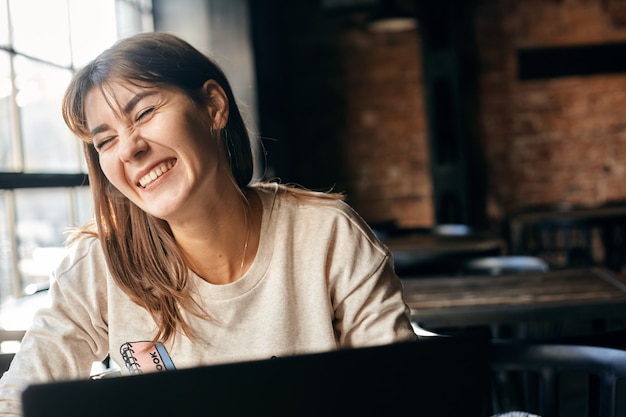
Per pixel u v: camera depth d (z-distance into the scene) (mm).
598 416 1489
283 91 6148
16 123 2463
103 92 1064
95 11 3199
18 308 2236
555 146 6242
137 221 1164
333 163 6367
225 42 4793
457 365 743
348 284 1218
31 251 2535
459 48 6164
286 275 1188
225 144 1229
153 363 1216
